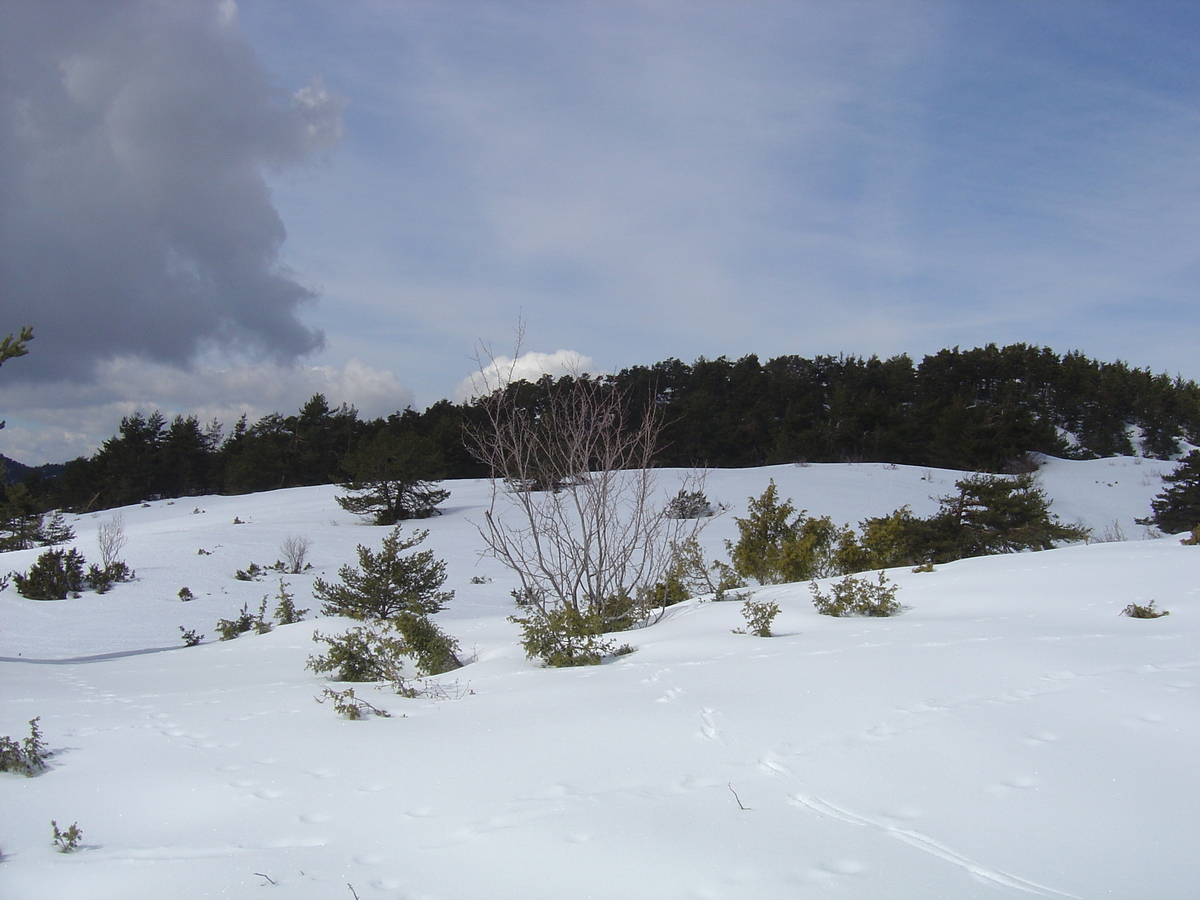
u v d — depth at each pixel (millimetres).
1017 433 48188
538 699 6027
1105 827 3270
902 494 35906
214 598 20203
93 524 40531
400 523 33656
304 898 3047
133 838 3789
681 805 3678
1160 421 58531
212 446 73562
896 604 9508
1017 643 6387
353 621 13906
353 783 4367
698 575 14242
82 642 15672
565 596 11711
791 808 3588
